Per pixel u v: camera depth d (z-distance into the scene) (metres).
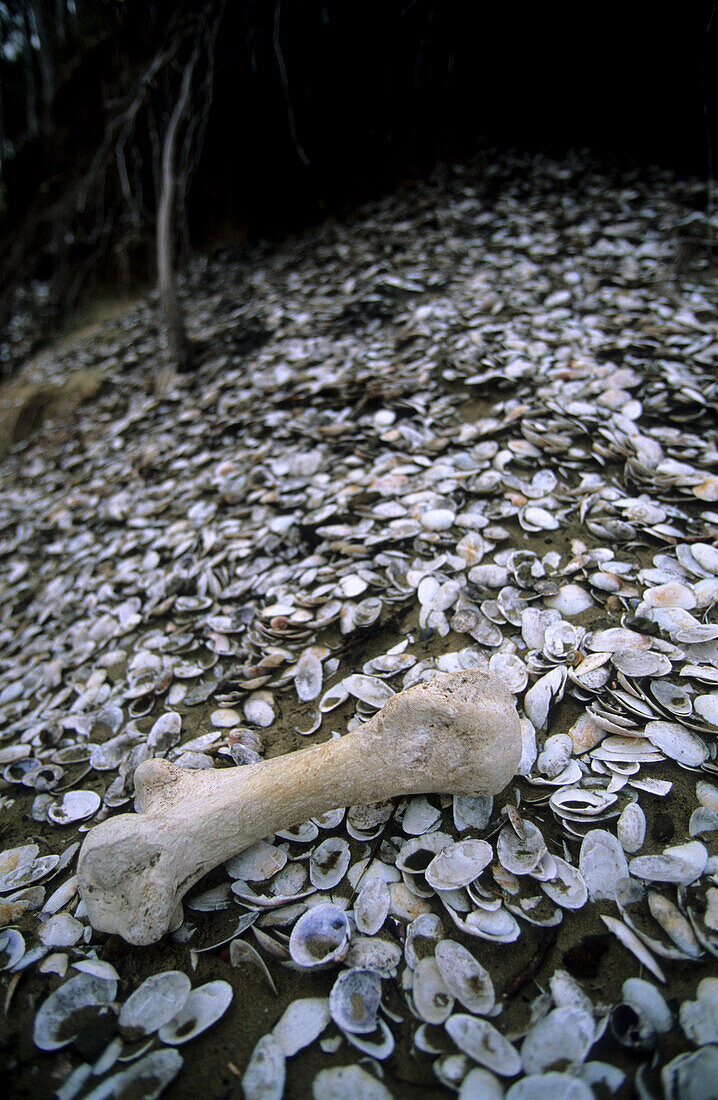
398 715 0.54
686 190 1.76
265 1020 0.49
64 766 0.74
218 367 1.62
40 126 2.95
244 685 0.76
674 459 0.91
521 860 0.53
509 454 0.97
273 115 2.25
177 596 0.93
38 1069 0.48
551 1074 0.44
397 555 0.86
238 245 2.50
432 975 0.49
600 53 1.87
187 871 0.53
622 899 0.51
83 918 0.57
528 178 1.98
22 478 1.64
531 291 1.44
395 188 2.23
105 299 2.90
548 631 0.71
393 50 2.05
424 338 1.36
